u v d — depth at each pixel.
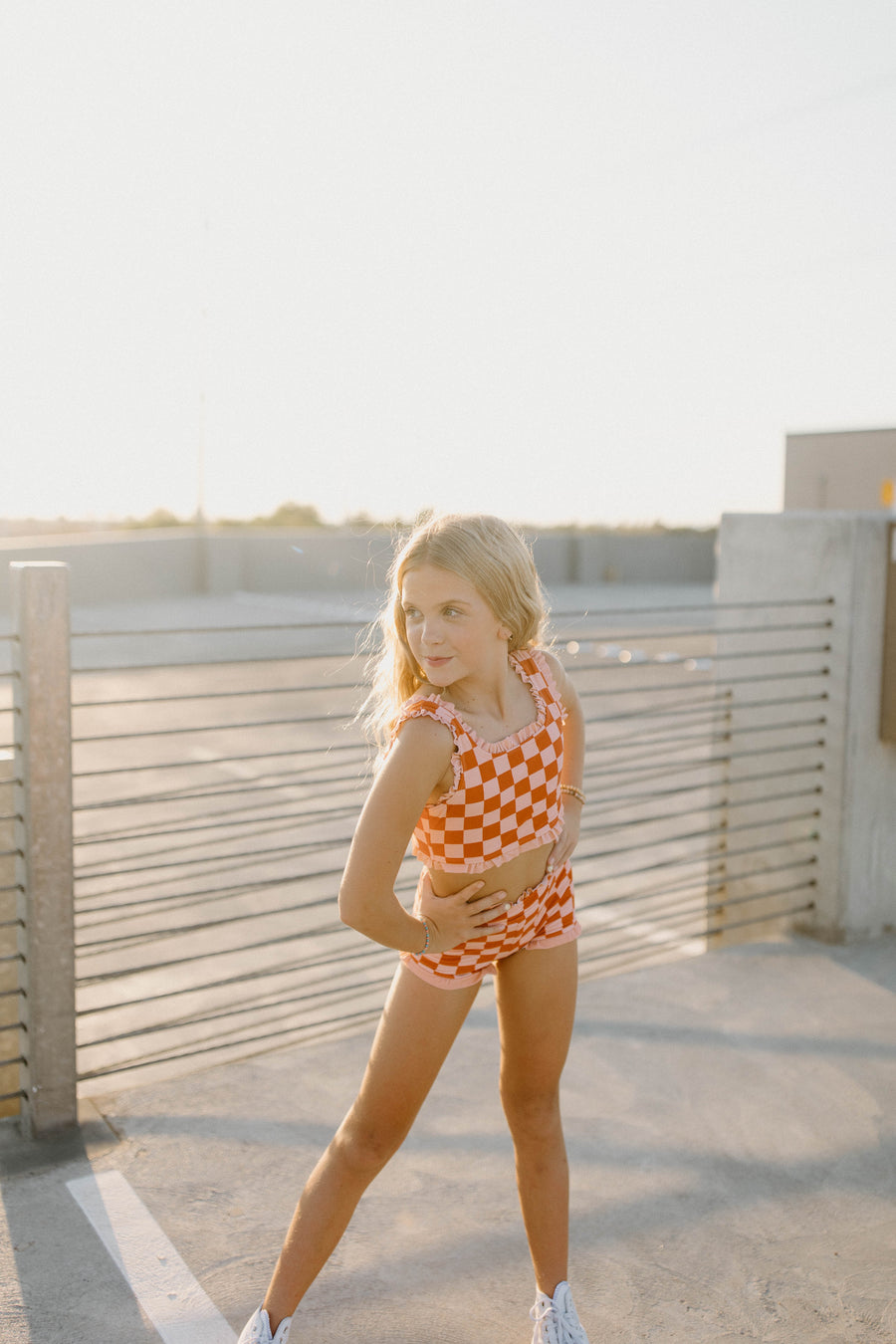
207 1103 3.08
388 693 1.93
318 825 7.17
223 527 31.70
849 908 4.35
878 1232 2.54
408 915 1.70
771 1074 3.27
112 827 7.14
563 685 2.01
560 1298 2.00
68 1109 2.89
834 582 4.25
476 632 1.72
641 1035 3.53
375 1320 2.21
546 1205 2.01
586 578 31.00
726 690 4.70
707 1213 2.60
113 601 23.59
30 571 2.62
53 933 2.79
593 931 4.28
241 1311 2.22
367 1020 3.63
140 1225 2.50
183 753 9.72
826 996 3.85
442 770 1.67
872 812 4.36
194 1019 3.18
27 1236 2.45
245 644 17.09
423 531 1.75
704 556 33.12
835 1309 2.28
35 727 2.68
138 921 5.32
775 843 4.52
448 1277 2.34
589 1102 3.10
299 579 26.83
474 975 1.83
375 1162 1.89
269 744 10.07
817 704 4.35
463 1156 2.81
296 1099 3.11
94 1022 4.29
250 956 4.97
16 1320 2.18
